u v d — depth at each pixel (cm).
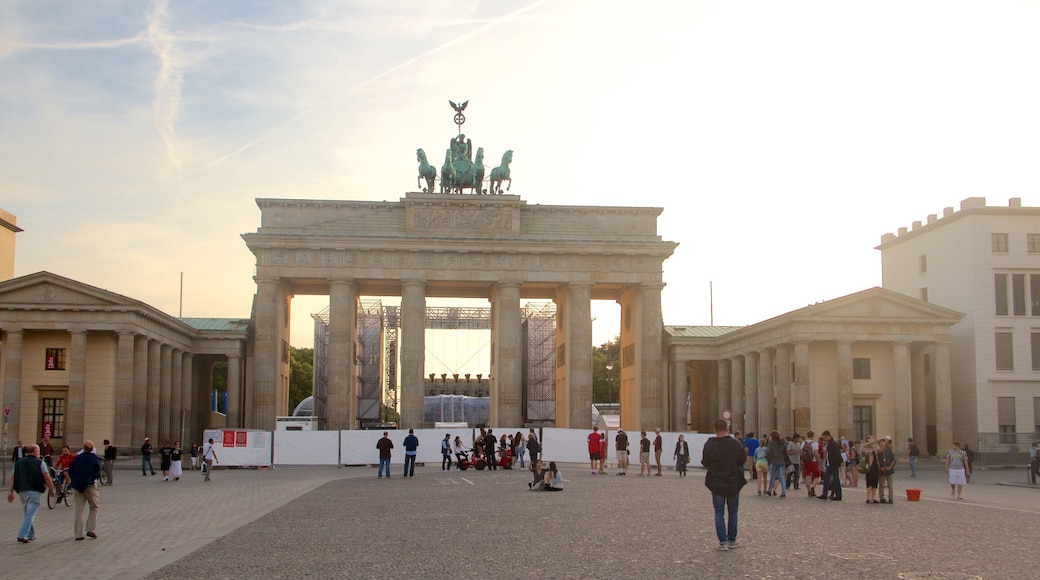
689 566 2717
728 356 13250
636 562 2800
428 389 18812
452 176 12794
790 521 4000
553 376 15638
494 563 2814
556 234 12588
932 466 10469
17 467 3525
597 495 5450
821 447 5931
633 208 12700
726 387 13500
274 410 11844
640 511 4403
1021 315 11619
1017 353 11562
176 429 11938
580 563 2789
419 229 12306
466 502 5006
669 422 13762
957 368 11900
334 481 7088
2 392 10106
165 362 11481
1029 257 11681
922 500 5481
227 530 3759
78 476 3553
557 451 9738
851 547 3131
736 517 3088
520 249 12256
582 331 12306
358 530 3716
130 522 4153
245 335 12606
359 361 16075
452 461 9525
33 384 10250
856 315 11019
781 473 5556
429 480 7131
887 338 11031
